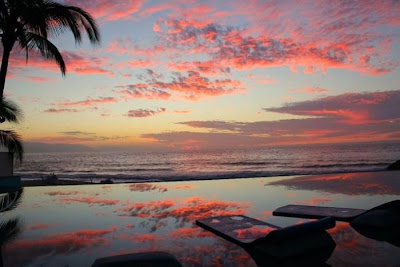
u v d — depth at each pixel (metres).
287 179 9.56
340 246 2.51
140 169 28.23
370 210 3.37
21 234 3.21
